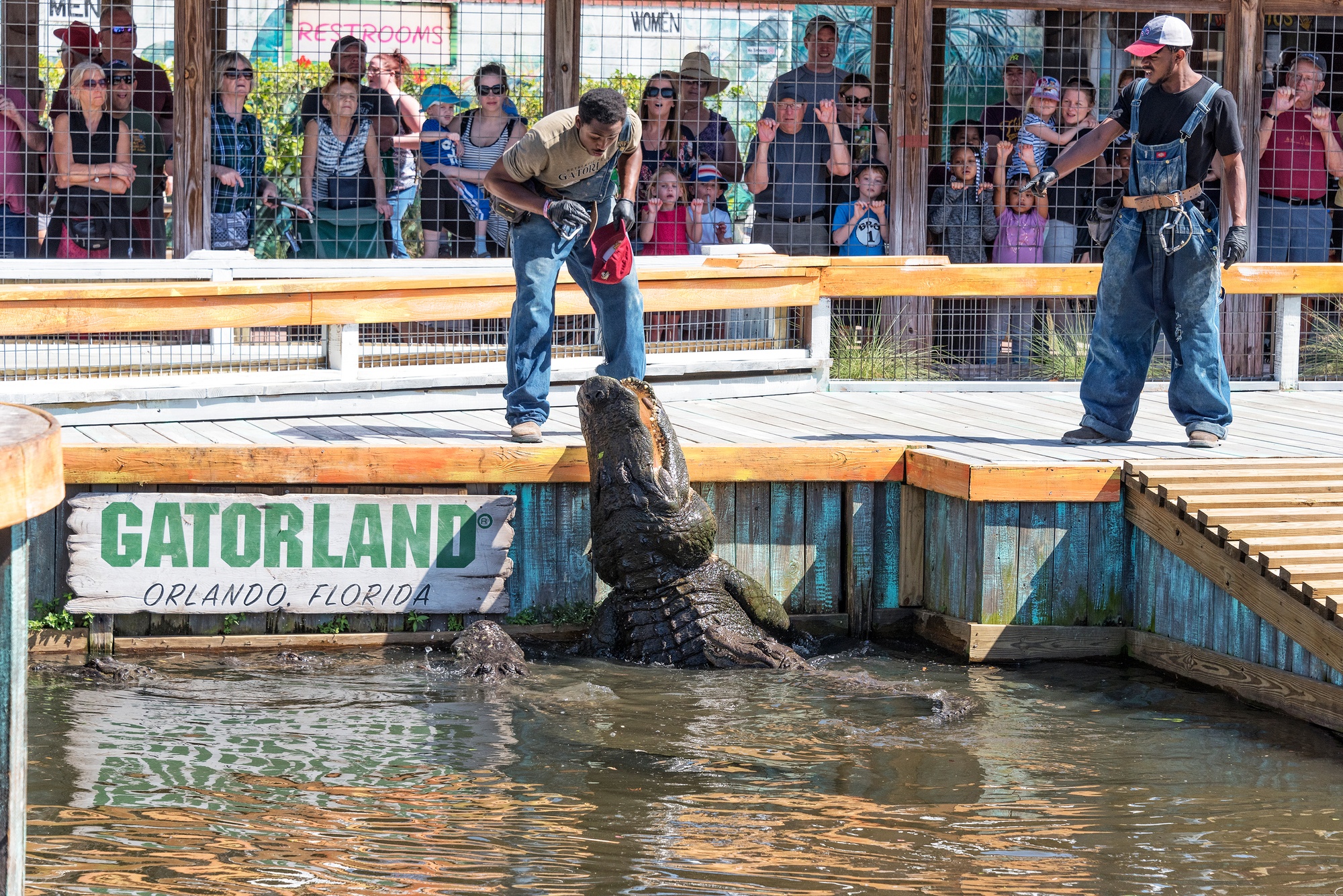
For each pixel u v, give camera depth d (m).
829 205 14.33
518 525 9.27
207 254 12.11
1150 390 12.88
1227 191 9.57
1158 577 8.94
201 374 10.33
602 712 7.62
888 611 9.63
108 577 8.64
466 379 10.95
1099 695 8.25
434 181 13.92
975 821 6.09
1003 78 15.41
